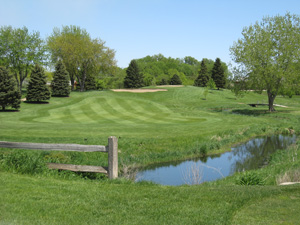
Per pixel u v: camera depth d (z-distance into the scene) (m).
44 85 44.22
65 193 5.92
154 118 28.97
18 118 28.22
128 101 40.84
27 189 5.96
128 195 5.99
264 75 36.50
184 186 7.39
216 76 81.94
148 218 4.77
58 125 22.95
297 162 12.70
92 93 58.41
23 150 12.74
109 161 7.59
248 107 49.09
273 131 25.97
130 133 19.62
